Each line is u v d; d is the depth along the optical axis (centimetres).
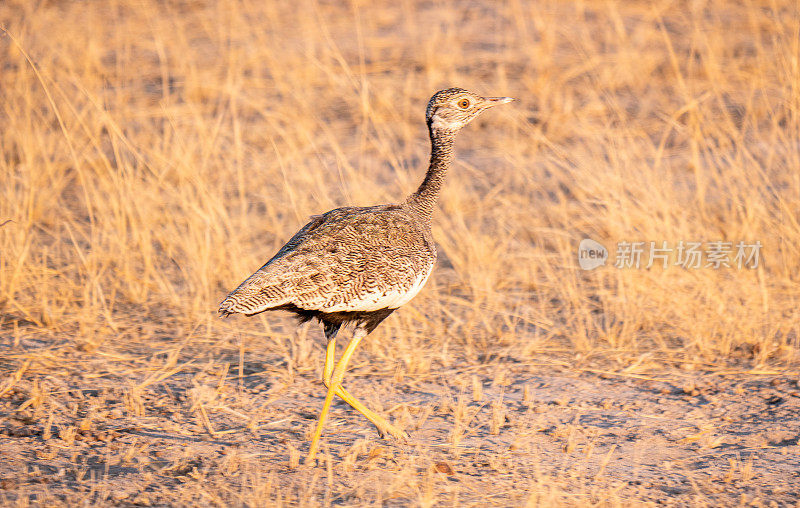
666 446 871
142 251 1359
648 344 1134
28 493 723
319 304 779
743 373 1052
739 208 1428
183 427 880
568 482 776
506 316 1181
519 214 1603
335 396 970
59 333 1120
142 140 1825
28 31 2448
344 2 3030
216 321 1180
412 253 838
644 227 1396
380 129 2012
